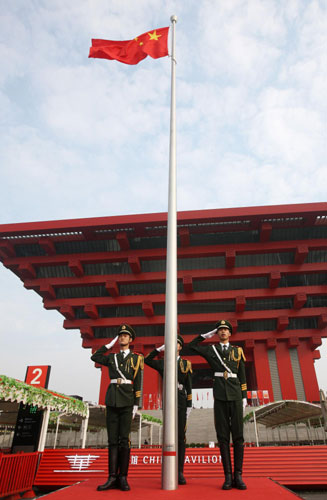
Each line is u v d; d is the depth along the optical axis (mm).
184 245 39844
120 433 5773
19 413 12586
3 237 39500
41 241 39125
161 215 36906
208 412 35406
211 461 11445
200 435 31953
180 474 6094
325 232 39375
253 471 11180
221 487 5441
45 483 11258
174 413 5559
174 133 8211
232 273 40281
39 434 12219
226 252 39094
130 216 37344
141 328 44469
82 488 5422
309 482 10750
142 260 41781
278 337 41156
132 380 6152
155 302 41812
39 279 42250
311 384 39719
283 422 24703
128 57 12242
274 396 39156
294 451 11594
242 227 38188
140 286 43688
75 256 41062
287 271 39875
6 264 41094
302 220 37500
